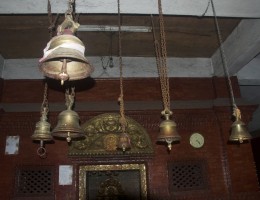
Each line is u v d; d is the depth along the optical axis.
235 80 7.73
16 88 7.25
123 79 7.50
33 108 6.92
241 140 4.62
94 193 6.72
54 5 4.74
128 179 6.88
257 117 12.41
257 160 14.01
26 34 6.57
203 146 7.14
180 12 5.15
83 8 4.88
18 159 6.62
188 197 6.70
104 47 7.30
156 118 7.10
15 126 6.79
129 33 6.68
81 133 4.34
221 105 7.27
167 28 6.55
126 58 7.78
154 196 6.64
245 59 6.69
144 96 7.41
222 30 6.75
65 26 3.45
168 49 7.51
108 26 6.36
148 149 6.89
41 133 4.61
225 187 6.89
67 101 4.51
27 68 7.50
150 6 4.95
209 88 7.74
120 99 4.54
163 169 6.85
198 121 7.27
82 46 3.32
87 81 7.36
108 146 6.79
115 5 4.87
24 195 6.40
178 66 7.87
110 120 6.97
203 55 7.93
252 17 5.50
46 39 6.80
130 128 6.96
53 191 6.48
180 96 7.57
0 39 6.73
